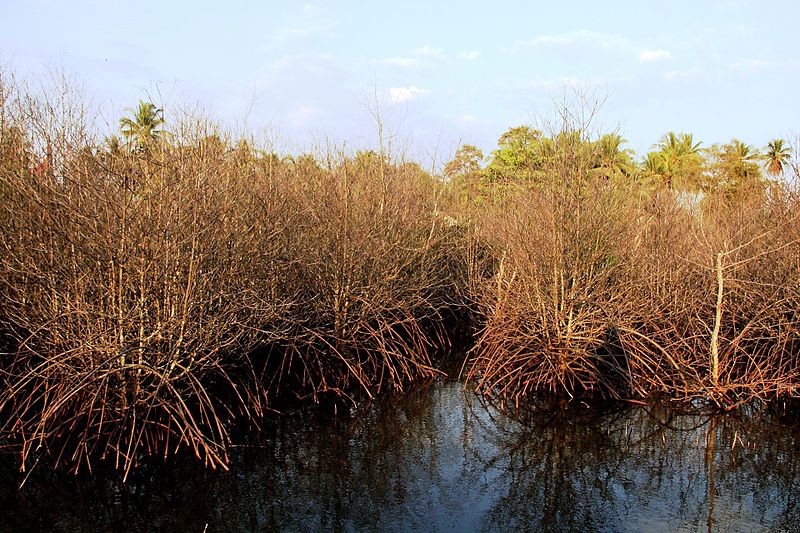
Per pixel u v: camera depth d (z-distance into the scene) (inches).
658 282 445.4
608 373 425.7
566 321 410.0
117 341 284.2
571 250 398.9
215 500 269.0
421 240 508.7
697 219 518.9
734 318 438.6
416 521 258.8
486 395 430.9
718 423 370.6
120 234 278.4
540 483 296.7
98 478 277.3
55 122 300.7
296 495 279.4
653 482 295.6
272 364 424.8
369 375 459.8
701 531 248.2
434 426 374.6
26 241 302.8
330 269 428.1
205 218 303.9
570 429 366.9
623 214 428.5
